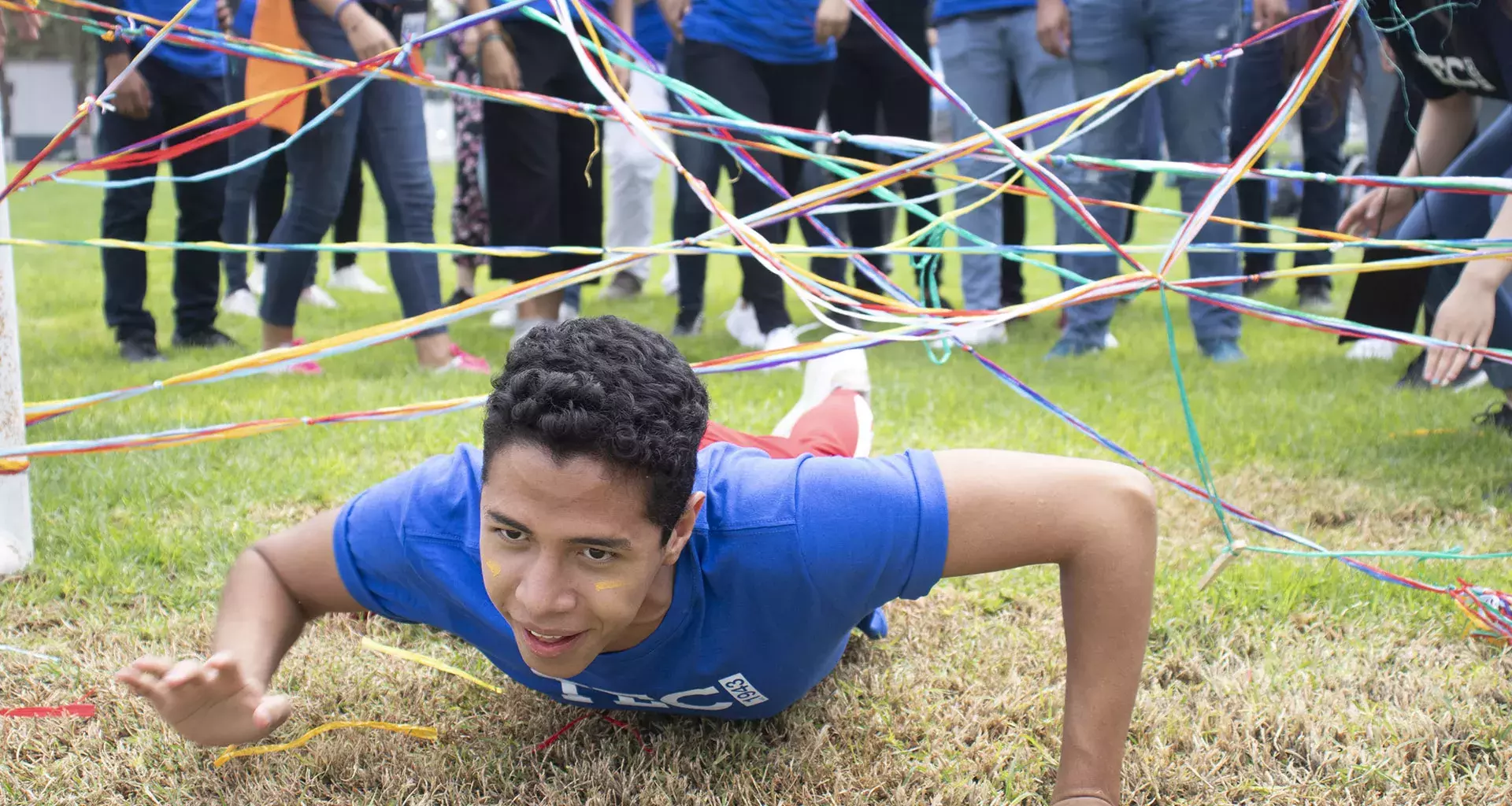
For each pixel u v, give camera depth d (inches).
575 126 204.7
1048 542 59.9
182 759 72.9
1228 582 100.1
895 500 58.3
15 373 93.8
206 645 88.0
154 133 193.3
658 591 59.5
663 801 69.2
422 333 186.7
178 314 208.4
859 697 82.7
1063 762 63.7
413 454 134.3
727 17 186.1
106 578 98.0
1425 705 80.0
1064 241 209.3
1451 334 101.7
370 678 83.3
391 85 175.5
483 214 262.1
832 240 88.7
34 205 569.0
